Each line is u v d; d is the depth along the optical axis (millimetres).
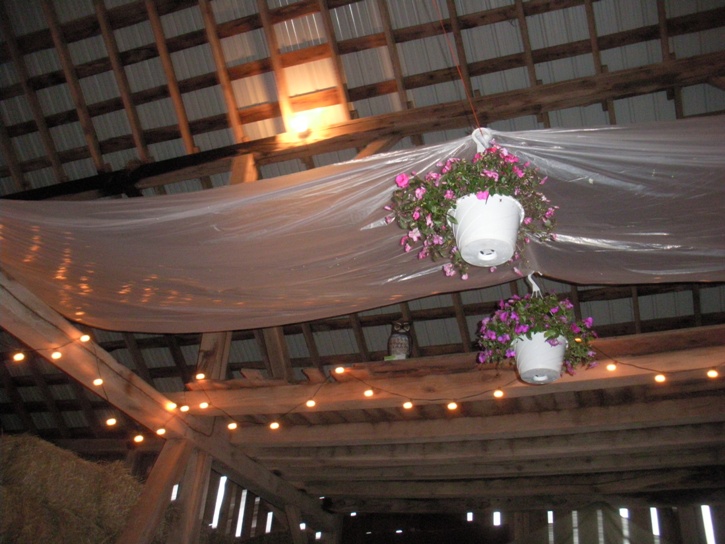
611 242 3686
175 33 5242
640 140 3039
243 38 5129
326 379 4559
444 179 2639
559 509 6230
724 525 5742
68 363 4039
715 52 4414
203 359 4773
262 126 5367
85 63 5395
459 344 5961
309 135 5062
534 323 3320
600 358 4043
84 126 5484
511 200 2613
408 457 5488
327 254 3631
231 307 3982
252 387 4703
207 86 5297
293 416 5047
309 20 5008
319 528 6949
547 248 3805
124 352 6520
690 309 5473
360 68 5090
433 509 6688
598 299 5480
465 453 5363
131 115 5406
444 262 3752
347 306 4070
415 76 5039
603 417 4641
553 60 4844
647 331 5602
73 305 4000
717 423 4859
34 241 3445
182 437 4844
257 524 6930
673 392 4477
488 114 4809
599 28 4730
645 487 5871
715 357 3873
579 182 3301
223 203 3326
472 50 4945
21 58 5406
